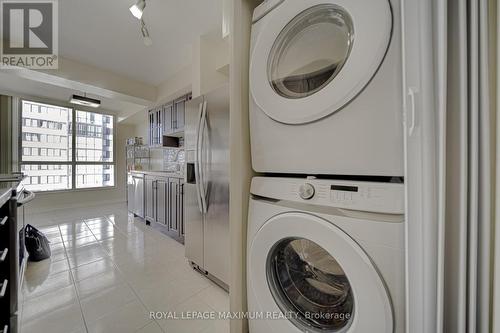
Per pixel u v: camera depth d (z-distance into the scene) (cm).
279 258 88
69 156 461
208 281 182
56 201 434
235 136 94
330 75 72
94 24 210
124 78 324
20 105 392
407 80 50
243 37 95
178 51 261
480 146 45
